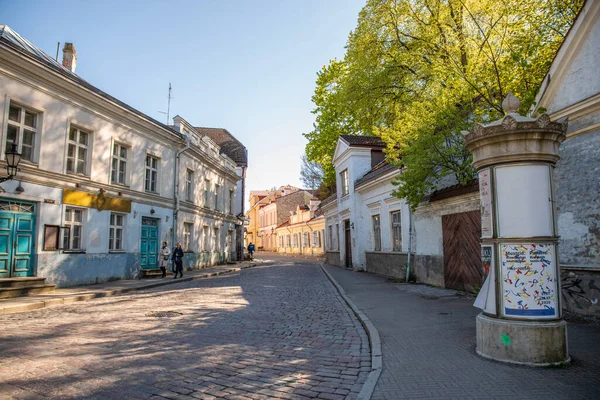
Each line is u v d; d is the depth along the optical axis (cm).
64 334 740
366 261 2405
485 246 577
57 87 1445
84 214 1594
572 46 832
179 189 2359
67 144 1498
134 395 444
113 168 1802
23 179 1316
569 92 852
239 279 2022
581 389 426
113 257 1752
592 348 582
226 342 695
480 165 588
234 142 4284
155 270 2017
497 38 1102
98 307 1097
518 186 547
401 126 1276
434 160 1157
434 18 1598
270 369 544
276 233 6631
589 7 785
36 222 1374
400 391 439
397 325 802
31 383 475
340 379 504
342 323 876
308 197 6353
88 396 438
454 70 1102
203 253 2794
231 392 457
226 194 3394
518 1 1026
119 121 1791
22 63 1293
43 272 1385
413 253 1678
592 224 800
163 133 2131
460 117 1105
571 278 839
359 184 2402
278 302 1197
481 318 562
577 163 834
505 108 595
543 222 537
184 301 1212
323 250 4488
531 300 525
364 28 1941
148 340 701
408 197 1298
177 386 475
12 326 815
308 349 653
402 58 1866
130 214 1880
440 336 694
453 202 1302
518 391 426
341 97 2291
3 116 1250
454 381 464
